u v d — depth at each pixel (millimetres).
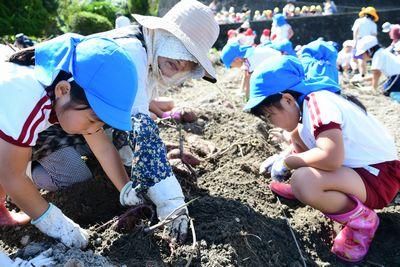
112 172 2090
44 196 2391
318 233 2361
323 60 3100
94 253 1864
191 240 1983
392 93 5652
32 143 1675
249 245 2039
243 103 4512
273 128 3664
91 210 2303
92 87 1557
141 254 1943
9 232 2141
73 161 2385
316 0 14500
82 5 12719
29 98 1631
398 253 2295
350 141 2184
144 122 2035
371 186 2229
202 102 4379
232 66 4977
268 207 2490
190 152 2830
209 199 2305
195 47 2170
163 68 2240
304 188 2182
